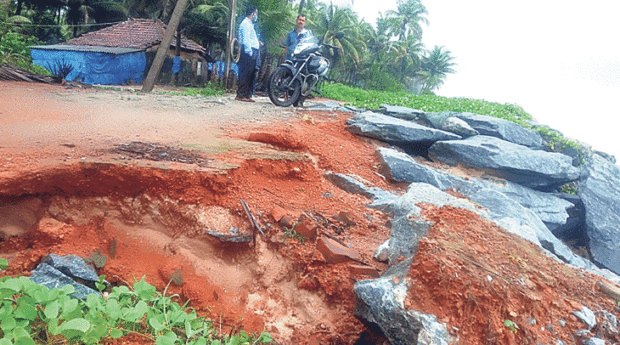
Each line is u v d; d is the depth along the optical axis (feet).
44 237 10.56
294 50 28.76
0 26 80.38
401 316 8.59
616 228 26.84
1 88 24.52
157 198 11.96
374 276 10.70
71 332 7.16
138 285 9.18
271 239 11.71
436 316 8.50
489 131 27.02
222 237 11.41
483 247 10.34
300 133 20.16
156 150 13.99
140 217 11.86
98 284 9.52
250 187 13.48
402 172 18.76
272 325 10.47
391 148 23.00
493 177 24.06
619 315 9.58
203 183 12.31
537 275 9.96
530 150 25.11
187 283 10.97
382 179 18.35
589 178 28.71
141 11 116.06
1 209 10.59
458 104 40.22
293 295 11.00
